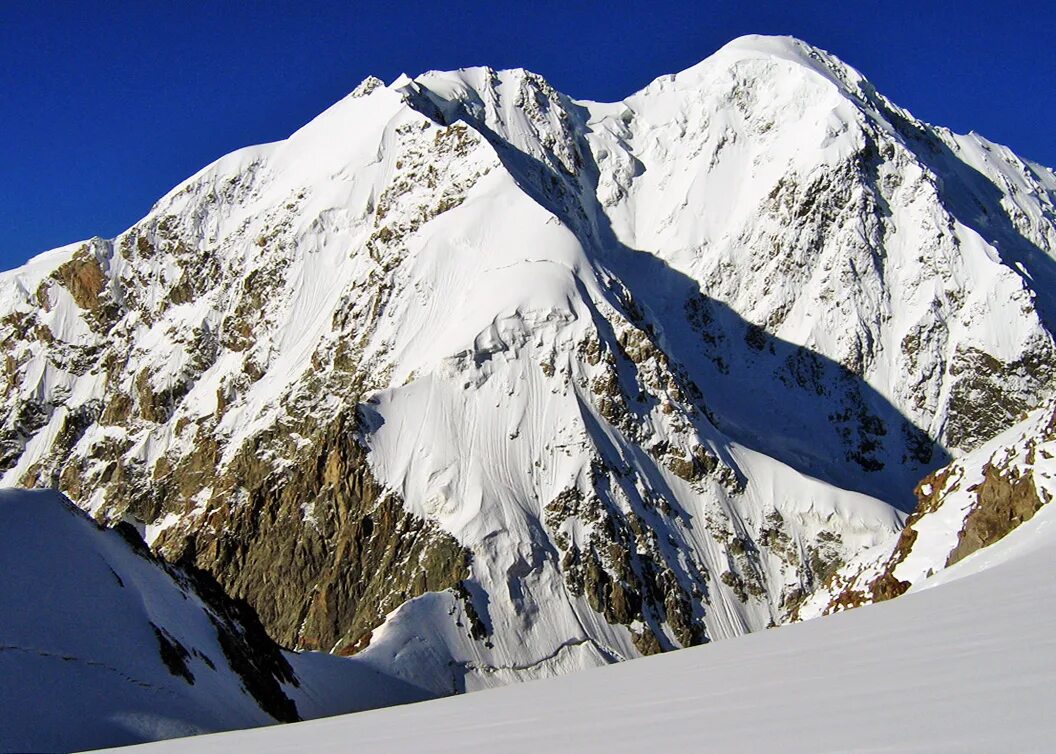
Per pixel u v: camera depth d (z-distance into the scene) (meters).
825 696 20.12
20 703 49.72
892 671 21.19
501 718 26.12
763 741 17.34
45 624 54.62
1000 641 21.98
